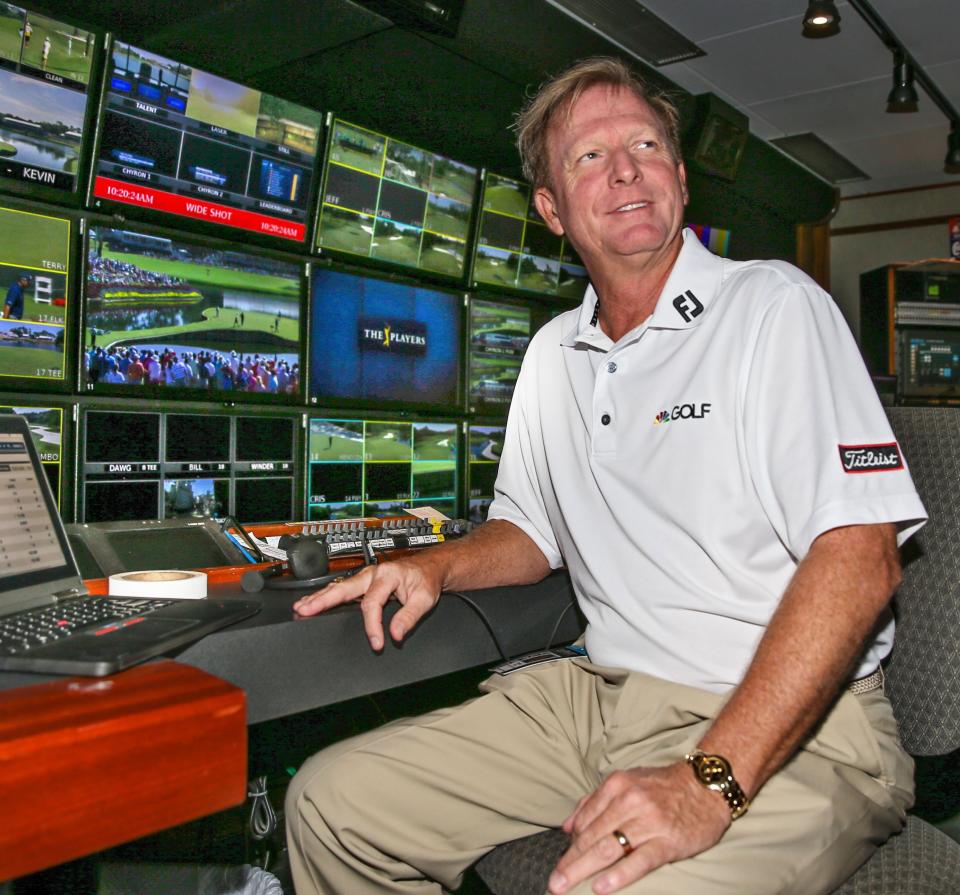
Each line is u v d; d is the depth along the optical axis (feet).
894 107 10.85
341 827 3.59
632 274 4.19
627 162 4.08
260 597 4.25
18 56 5.57
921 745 3.92
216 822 5.88
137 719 2.44
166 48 6.71
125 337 6.35
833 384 3.45
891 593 3.22
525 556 4.81
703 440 3.73
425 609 4.16
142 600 3.64
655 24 10.25
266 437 7.26
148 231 6.43
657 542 3.84
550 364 4.72
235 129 6.72
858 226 19.08
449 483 8.76
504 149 9.21
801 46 11.01
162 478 6.60
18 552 3.47
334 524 5.83
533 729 4.04
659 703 3.70
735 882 2.95
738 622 3.67
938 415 4.15
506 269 9.12
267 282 7.18
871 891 3.23
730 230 14.90
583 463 4.33
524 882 3.53
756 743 3.00
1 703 2.50
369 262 7.91
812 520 3.26
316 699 3.80
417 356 8.40
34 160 5.78
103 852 4.96
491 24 7.64
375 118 8.29
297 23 6.41
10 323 5.80
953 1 10.14
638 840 2.81
